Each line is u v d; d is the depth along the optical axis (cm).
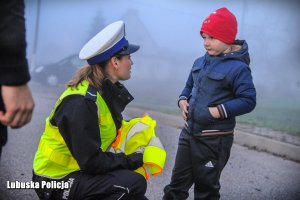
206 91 319
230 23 316
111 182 262
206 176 325
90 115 251
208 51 325
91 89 259
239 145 660
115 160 265
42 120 777
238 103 306
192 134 327
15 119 174
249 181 477
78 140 248
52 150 262
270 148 627
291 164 563
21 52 169
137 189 268
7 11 166
